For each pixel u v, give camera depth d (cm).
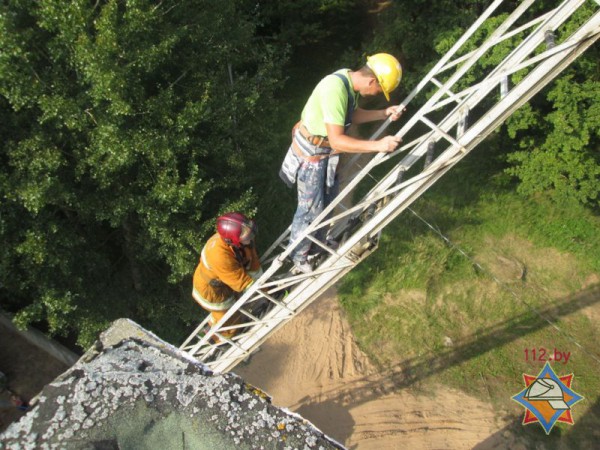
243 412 389
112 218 1085
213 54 1179
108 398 383
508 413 1296
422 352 1378
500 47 1357
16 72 880
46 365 1295
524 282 1538
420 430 1242
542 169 1517
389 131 1797
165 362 426
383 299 1457
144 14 918
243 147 1297
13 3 885
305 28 1989
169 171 1102
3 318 1331
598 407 1328
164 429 379
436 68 526
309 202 521
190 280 1391
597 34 404
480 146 1778
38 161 951
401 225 1571
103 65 884
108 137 949
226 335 712
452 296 1487
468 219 1628
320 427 1232
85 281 1210
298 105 1898
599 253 1600
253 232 556
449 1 1535
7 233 1047
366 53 1736
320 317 1407
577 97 1370
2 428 1185
